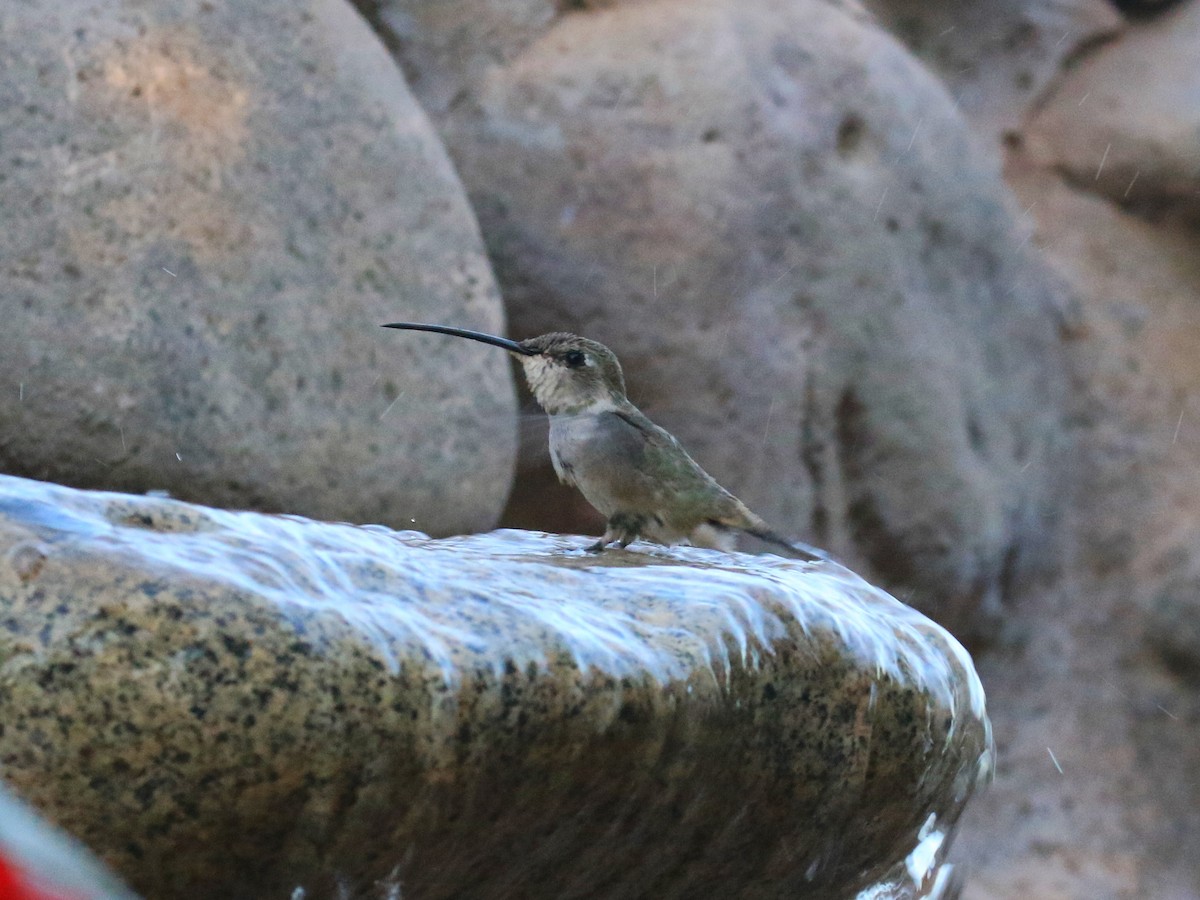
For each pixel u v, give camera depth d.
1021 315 17.41
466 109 14.51
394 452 11.57
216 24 11.16
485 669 4.70
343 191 11.61
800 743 5.82
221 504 10.80
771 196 14.63
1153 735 17.45
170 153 10.73
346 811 4.35
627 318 14.09
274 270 11.10
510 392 12.37
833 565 7.19
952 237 16.50
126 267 10.43
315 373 11.22
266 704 4.15
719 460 14.20
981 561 16.23
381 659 4.42
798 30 15.52
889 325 15.48
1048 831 16.77
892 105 16.02
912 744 6.21
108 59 10.59
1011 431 17.02
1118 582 17.84
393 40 14.56
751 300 14.44
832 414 15.10
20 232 10.12
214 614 4.18
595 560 6.33
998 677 17.14
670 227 14.18
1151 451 18.33
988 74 19.84
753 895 6.18
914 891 6.77
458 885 5.07
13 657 3.95
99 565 4.16
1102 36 20.14
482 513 12.17
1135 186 19.50
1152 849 17.00
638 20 14.89
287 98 11.42
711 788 5.58
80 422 10.22
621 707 5.03
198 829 4.12
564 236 14.18
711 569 6.15
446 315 12.02
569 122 14.41
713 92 14.51
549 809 5.04
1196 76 19.62
